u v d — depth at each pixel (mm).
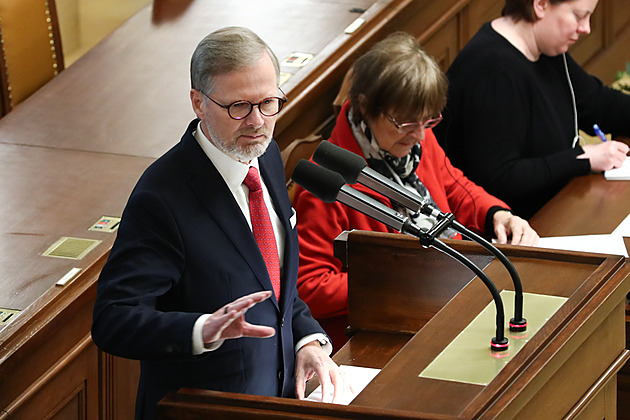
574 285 9445
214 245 9172
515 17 16875
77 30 23625
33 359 11672
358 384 10141
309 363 9914
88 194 14633
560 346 8266
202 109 9125
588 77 18406
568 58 17938
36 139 16438
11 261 12875
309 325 10273
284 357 9727
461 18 21297
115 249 8992
